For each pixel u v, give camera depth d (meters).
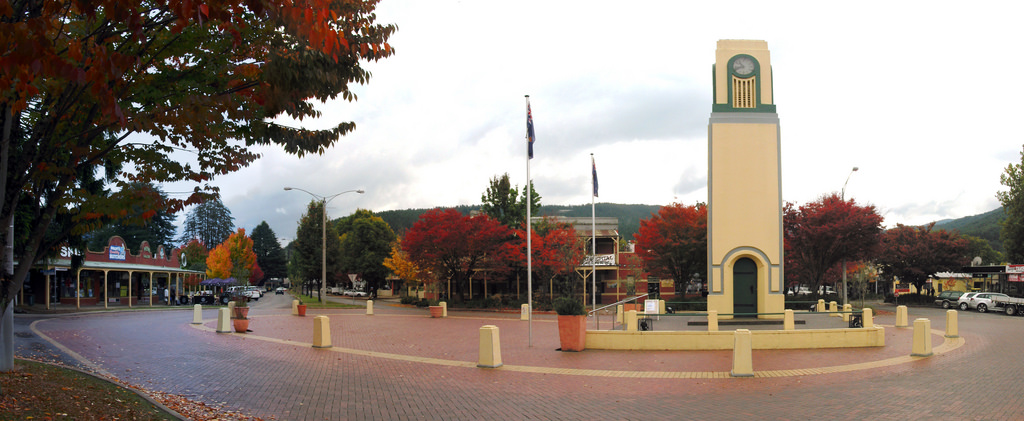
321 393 11.45
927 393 11.12
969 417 9.33
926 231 52.94
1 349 10.65
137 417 8.42
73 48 6.16
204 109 7.78
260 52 8.69
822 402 10.50
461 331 24.25
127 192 8.73
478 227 43.53
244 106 8.91
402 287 73.75
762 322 23.78
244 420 9.23
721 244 25.67
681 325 23.12
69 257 37.03
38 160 7.66
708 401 10.76
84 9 6.06
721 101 26.23
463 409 10.19
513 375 13.60
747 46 26.39
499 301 44.31
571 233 41.72
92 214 8.54
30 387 9.14
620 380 12.97
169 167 9.69
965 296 41.50
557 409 10.21
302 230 63.53
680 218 38.69
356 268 74.25
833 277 53.03
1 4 5.38
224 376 13.15
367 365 14.98
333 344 19.50
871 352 17.06
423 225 44.00
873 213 36.62
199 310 26.22
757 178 25.78
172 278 63.00
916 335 16.19
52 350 16.03
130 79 7.84
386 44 8.88
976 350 17.31
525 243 42.56
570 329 17.70
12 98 6.63
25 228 18.39
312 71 7.66
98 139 9.25
